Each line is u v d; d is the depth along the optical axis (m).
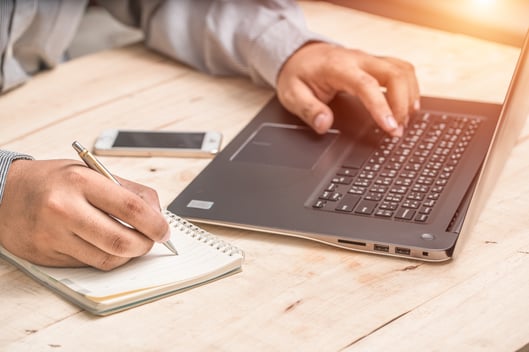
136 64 1.50
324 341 0.78
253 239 0.96
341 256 0.92
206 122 1.27
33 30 1.44
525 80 0.91
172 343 0.79
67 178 0.88
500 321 0.80
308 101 1.21
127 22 1.61
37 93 1.39
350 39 1.56
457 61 1.45
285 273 0.89
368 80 1.19
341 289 0.86
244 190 1.04
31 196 0.88
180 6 1.48
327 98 1.27
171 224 0.97
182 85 1.41
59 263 0.89
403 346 0.77
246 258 0.92
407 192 1.00
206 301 0.85
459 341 0.78
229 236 0.97
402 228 0.93
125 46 1.58
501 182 1.06
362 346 0.77
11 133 1.26
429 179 1.03
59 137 1.24
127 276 0.87
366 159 1.09
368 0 1.68
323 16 1.67
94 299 0.82
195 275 0.87
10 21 1.37
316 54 1.29
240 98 1.35
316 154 1.12
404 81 1.21
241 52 1.41
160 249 0.92
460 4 1.58
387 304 0.83
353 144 1.14
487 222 0.97
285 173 1.07
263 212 0.98
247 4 1.44
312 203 0.99
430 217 0.94
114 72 1.47
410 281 0.87
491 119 1.19
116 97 1.37
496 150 0.89
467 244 0.93
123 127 1.26
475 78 1.38
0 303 0.86
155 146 1.18
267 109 1.29
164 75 1.45
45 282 0.89
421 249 0.89
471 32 1.57
